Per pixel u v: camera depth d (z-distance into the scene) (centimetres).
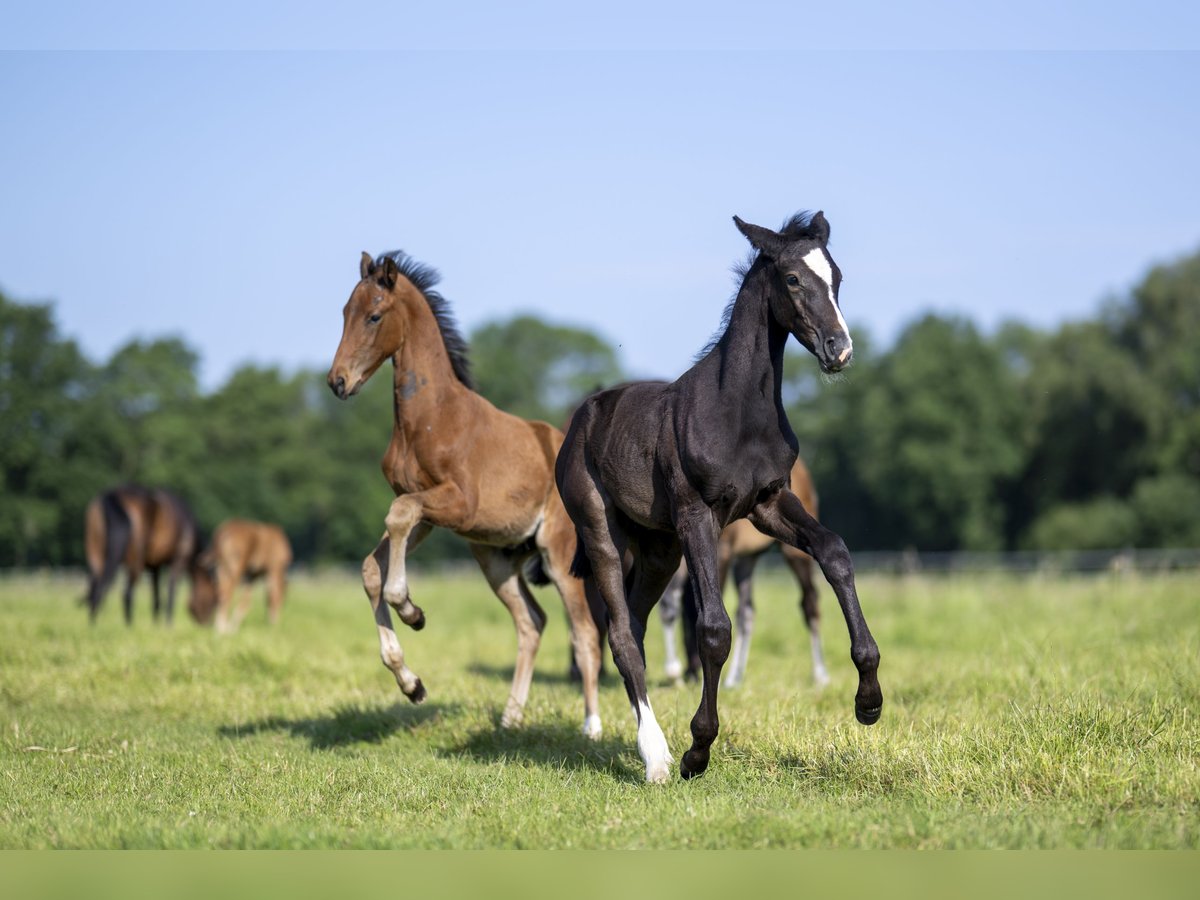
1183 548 6281
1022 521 7331
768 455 816
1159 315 6656
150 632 1906
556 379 9475
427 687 1343
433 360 1049
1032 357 7488
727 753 873
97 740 1045
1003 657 1364
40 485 6844
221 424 7850
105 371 7462
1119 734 800
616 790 797
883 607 2205
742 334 816
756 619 2084
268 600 2719
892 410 7325
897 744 820
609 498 912
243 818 738
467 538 1095
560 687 1395
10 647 1581
